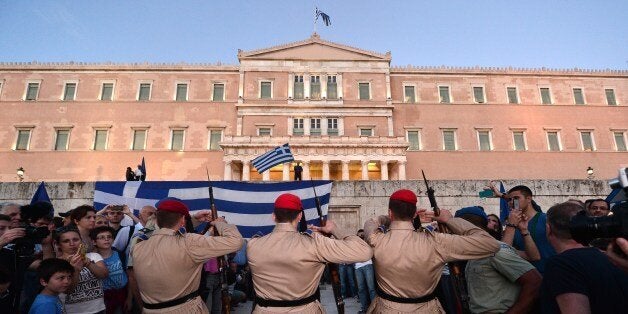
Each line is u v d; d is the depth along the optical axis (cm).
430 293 381
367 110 4394
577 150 4441
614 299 258
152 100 4356
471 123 4478
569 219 294
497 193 579
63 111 4266
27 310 509
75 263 475
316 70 4531
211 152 4231
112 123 4259
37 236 527
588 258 272
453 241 362
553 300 272
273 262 380
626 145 4512
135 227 736
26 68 4366
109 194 1164
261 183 1151
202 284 550
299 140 3947
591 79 4703
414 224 444
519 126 4491
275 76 4494
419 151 4341
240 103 4322
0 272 454
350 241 383
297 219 418
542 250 509
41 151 4122
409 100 4572
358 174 4347
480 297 415
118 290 617
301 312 371
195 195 1153
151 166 4153
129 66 4444
